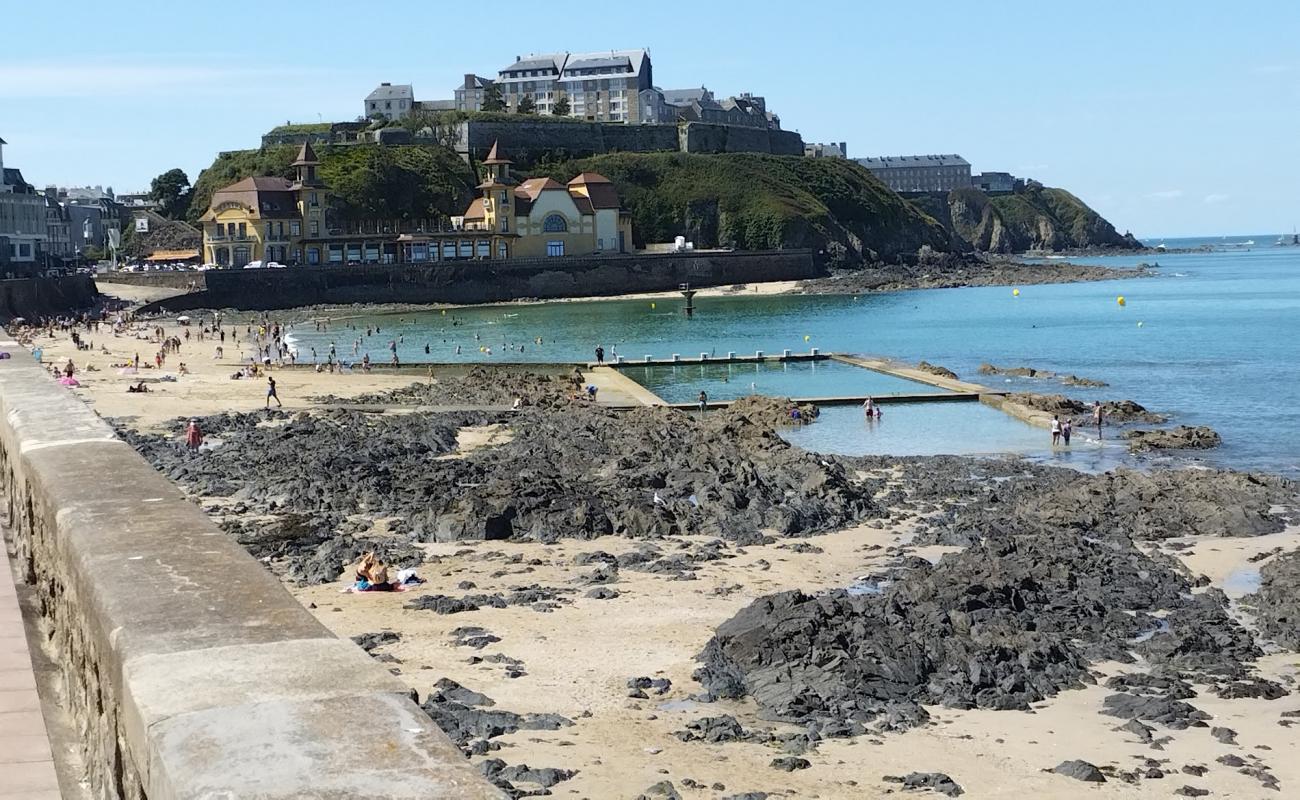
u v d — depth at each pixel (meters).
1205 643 32.75
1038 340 138.50
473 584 38.88
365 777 5.43
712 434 67.75
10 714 11.73
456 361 119.50
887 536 46.53
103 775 9.00
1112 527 46.66
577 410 79.94
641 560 42.25
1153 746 26.19
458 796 5.25
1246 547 43.84
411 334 158.62
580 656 31.67
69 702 11.65
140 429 71.62
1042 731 27.05
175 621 7.71
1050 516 47.59
